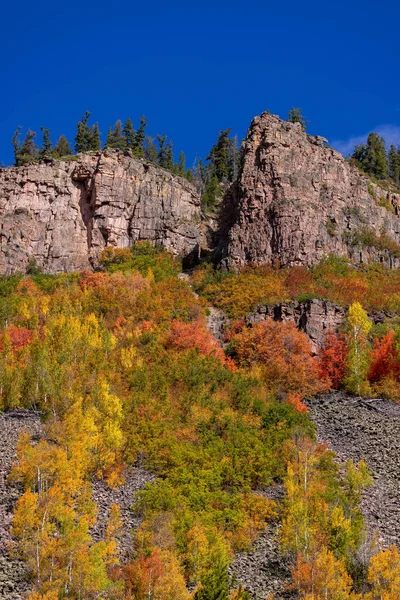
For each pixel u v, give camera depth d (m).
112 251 88.19
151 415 45.91
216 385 53.22
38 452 33.75
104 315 71.56
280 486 40.59
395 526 35.56
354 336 63.72
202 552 30.19
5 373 49.66
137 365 54.81
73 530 28.47
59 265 87.94
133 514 34.78
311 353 64.50
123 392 49.75
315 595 28.05
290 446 42.94
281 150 87.50
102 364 53.41
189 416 47.22
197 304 74.62
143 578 27.34
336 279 76.56
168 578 27.30
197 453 41.78
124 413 44.97
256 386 55.50
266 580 31.06
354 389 58.53
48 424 41.97
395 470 42.62
